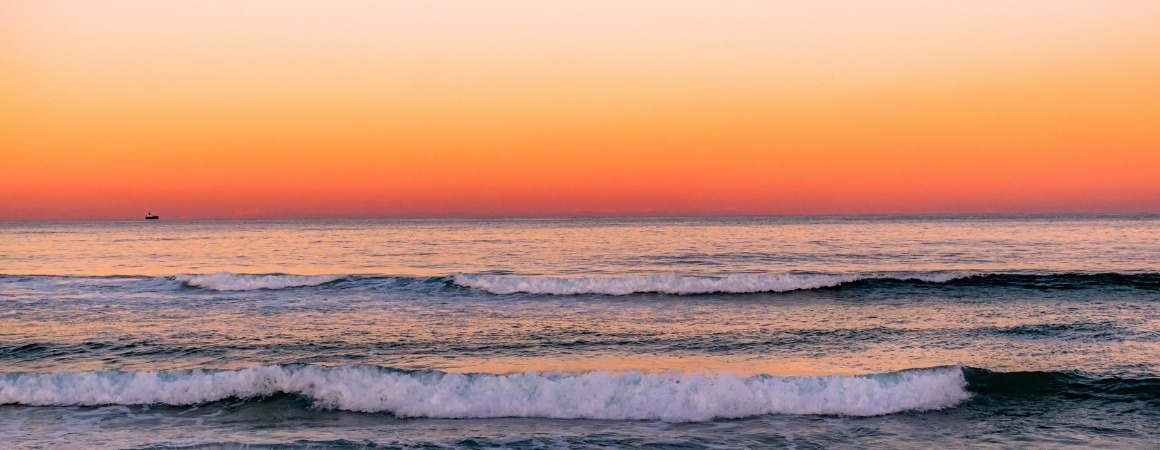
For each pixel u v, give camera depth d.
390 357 14.59
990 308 20.09
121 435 10.16
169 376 12.02
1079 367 13.34
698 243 57.00
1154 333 16.22
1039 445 9.71
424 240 66.00
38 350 15.20
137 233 92.00
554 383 11.64
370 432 10.34
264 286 24.39
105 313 19.64
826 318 18.80
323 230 100.00
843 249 47.31
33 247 57.06
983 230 80.62
